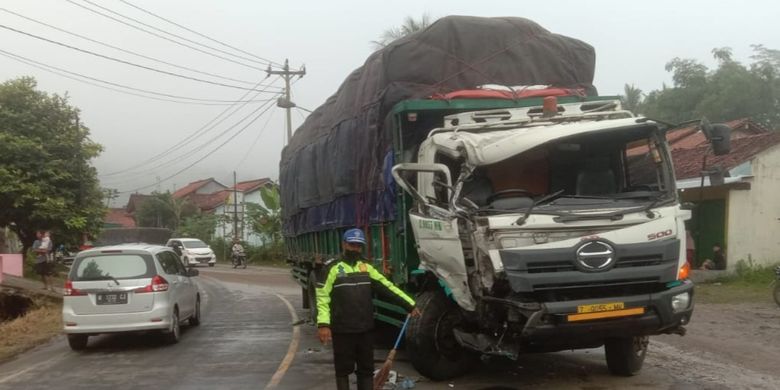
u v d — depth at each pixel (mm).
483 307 6930
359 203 9836
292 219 16078
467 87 8695
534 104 8422
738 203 19078
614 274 6547
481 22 9031
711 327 11594
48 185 25750
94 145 27453
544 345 6969
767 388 7305
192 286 13500
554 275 6473
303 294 16047
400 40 8797
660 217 6895
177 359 10094
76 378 8883
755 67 37844
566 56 9305
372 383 6668
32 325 14672
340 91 11312
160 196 66375
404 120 8203
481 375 8047
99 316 11023
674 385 7445
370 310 6605
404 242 8086
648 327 6648
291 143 16172
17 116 25484
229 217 55938
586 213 6746
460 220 7043
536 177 7473
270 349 10734
